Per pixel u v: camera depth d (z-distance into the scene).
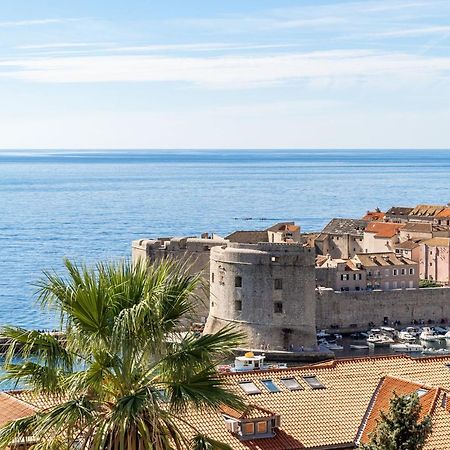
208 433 65.12
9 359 39.03
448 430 67.75
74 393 38.94
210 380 39.56
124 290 39.72
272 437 66.88
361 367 79.19
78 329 38.75
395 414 57.31
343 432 68.88
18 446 44.12
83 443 38.50
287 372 76.38
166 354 39.62
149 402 37.59
